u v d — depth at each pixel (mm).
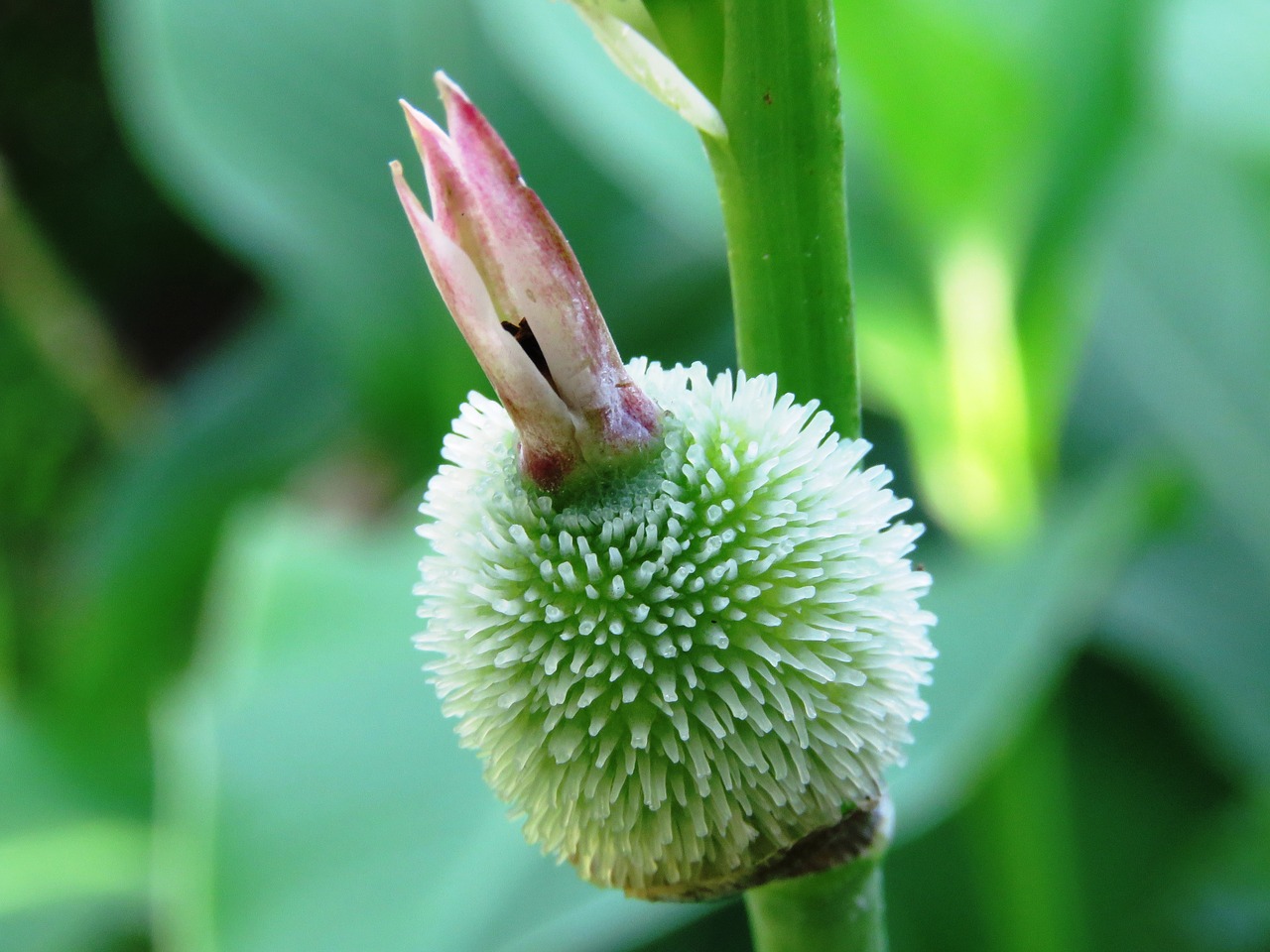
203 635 414
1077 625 234
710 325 354
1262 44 297
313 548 251
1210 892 267
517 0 264
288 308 438
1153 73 233
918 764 190
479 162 130
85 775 332
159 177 403
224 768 205
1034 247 235
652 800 138
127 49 473
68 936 290
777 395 142
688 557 137
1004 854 267
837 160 139
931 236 241
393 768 204
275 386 424
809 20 136
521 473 138
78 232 689
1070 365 251
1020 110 228
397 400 361
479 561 138
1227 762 288
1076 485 317
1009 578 209
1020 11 220
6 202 518
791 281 140
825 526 138
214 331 710
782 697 137
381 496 406
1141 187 347
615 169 325
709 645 137
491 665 139
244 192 344
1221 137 300
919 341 246
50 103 672
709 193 255
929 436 256
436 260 131
